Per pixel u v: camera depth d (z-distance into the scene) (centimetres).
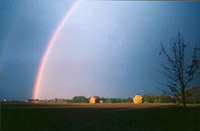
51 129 698
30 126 714
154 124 774
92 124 739
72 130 692
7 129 695
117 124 762
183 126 777
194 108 937
